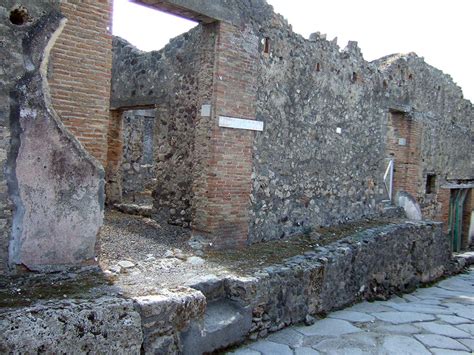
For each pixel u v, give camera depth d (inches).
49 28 177.2
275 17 291.4
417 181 485.7
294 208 320.5
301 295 241.4
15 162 171.0
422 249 385.1
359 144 386.0
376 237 327.3
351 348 206.2
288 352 198.5
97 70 198.7
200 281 201.2
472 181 621.6
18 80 170.1
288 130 309.1
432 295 338.0
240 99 269.9
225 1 256.1
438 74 518.0
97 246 197.8
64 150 182.2
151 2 232.5
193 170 291.1
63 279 181.8
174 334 175.3
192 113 289.4
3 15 166.2
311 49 324.2
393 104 432.5
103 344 152.2
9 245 172.4
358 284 295.7
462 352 208.1
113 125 394.3
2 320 133.6
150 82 330.3
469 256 479.8
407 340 220.1
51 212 181.5
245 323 206.2
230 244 270.4
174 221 305.1
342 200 370.6
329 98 346.0
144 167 534.3
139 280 194.5
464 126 590.2
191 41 292.5
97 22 196.9
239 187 273.7
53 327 141.7
